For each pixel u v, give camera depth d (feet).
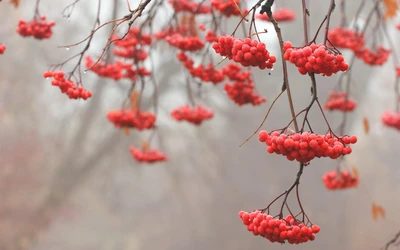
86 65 15.07
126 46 14.80
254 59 7.61
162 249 60.49
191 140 54.65
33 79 47.34
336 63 7.04
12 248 45.42
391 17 15.06
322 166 43.47
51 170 52.21
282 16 17.78
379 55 15.69
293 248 45.01
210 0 12.87
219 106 49.67
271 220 7.59
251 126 47.11
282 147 7.18
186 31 15.17
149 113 16.25
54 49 44.68
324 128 40.40
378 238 53.06
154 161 17.20
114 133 49.62
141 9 9.04
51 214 47.78
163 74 43.37
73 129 56.65
